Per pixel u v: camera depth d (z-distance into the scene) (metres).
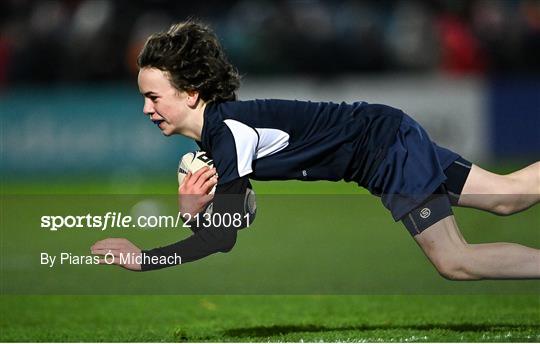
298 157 18.70
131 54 59.59
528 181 19.14
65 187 51.78
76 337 20.95
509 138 56.59
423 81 56.84
